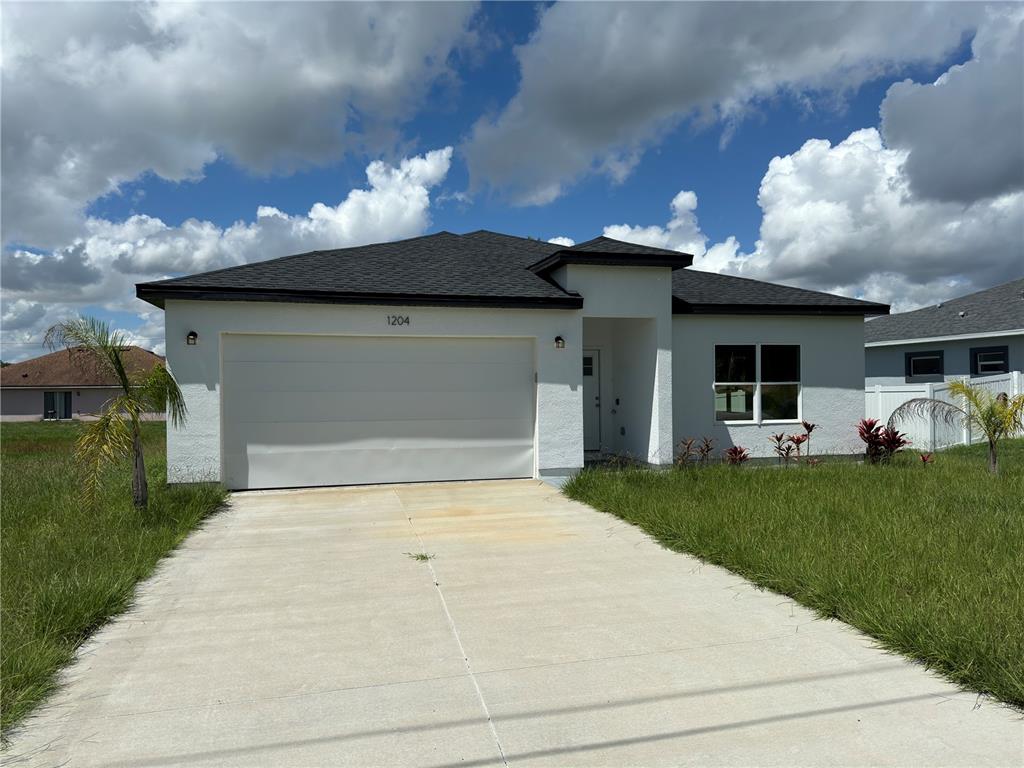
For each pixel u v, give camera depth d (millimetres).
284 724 3146
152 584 5445
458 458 10828
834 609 4543
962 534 6031
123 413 7477
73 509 7852
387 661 3887
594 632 4316
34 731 3090
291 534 7227
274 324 9906
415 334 10438
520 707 3301
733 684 3521
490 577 5598
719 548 5965
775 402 12859
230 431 9938
